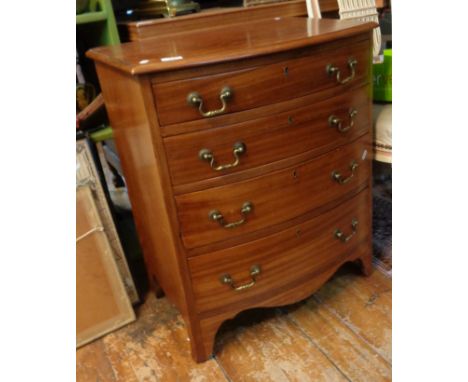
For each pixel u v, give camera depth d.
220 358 1.27
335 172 1.21
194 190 1.03
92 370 1.28
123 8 1.58
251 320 1.39
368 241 1.45
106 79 1.18
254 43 1.03
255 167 1.07
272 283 1.23
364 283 1.49
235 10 1.44
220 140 1.00
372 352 1.22
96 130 1.46
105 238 1.35
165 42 1.22
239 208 1.09
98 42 1.48
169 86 0.93
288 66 1.01
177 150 0.98
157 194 1.06
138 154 1.11
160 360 1.29
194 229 1.07
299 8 1.58
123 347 1.35
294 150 1.10
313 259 1.28
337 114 1.15
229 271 1.15
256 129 1.03
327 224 1.26
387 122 1.38
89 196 1.31
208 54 0.96
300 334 1.32
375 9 1.69
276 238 1.18
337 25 1.18
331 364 1.20
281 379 1.17
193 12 1.46
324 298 1.45
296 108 1.06
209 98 0.96
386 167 2.04
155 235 1.23
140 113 0.97
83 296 1.34
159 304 1.52
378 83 1.50
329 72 1.08
